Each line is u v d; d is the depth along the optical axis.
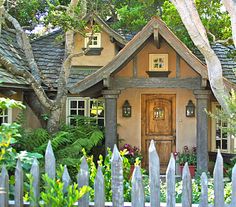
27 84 11.74
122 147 12.88
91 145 10.81
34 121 13.26
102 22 13.69
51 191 3.94
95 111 13.99
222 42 12.28
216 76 8.87
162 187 7.11
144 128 13.08
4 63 11.41
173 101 13.02
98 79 10.76
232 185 3.83
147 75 12.02
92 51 14.00
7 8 13.52
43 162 9.09
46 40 15.35
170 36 10.60
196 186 6.99
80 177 4.04
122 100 13.09
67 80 12.59
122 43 13.76
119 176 3.98
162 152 13.02
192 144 12.85
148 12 16.25
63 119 13.83
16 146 10.07
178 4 8.83
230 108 7.82
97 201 3.99
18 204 4.07
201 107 10.80
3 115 11.60
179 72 11.20
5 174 4.11
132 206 3.95
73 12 11.86
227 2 8.55
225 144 12.92
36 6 15.60
